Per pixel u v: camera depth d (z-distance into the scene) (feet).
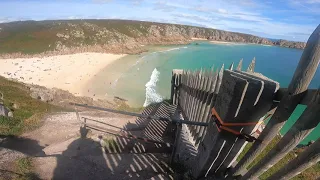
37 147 27.81
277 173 8.07
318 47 5.78
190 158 16.66
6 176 16.43
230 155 10.57
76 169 19.69
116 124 36.09
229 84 9.02
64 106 55.16
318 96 5.87
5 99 42.98
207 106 14.99
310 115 6.17
